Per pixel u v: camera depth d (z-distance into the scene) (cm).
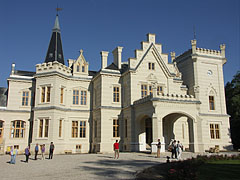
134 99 3522
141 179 1443
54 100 3516
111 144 3544
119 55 4059
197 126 3125
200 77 4184
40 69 3700
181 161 2014
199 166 1795
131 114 3438
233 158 2225
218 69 4350
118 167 1894
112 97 3716
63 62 4012
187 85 4353
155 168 1759
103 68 4041
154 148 2855
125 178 1462
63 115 3694
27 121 3847
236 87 4925
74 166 2000
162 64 3775
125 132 3594
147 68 3700
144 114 3177
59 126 3578
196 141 3094
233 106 4619
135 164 2050
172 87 3791
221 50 4453
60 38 4134
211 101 4194
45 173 1686
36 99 3625
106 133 3550
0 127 3731
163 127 3609
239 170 1597
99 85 3759
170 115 3572
